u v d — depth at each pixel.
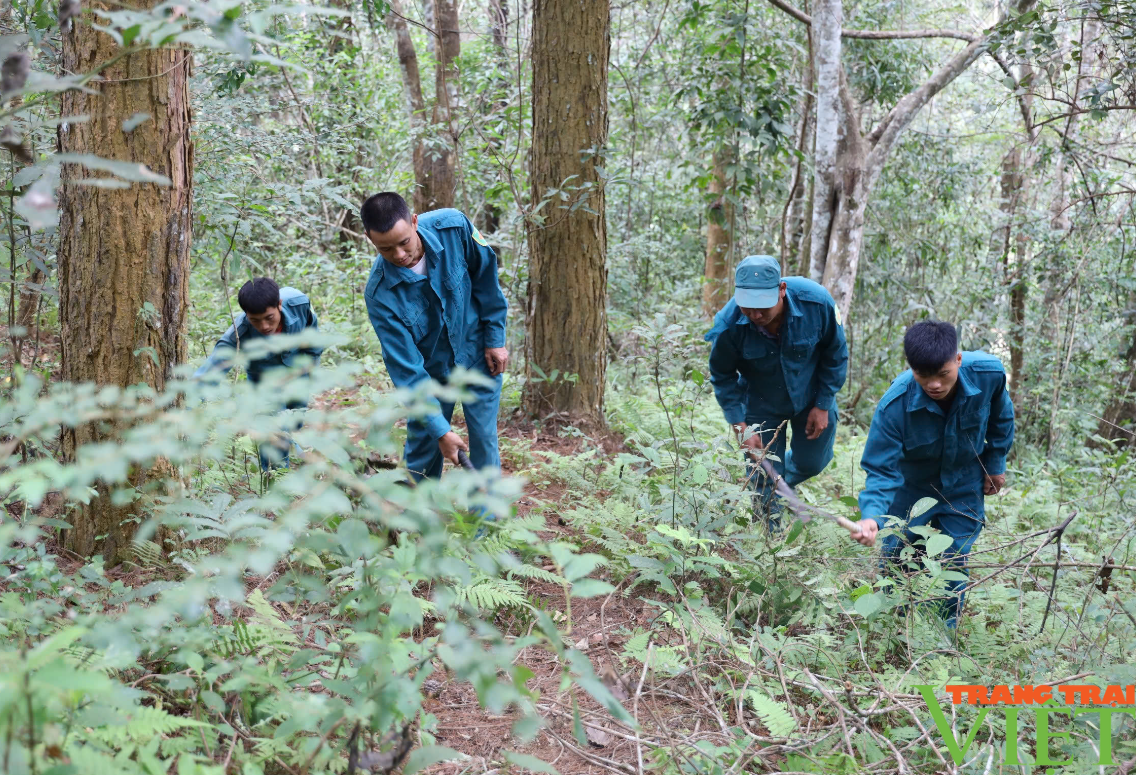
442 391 1.52
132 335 3.37
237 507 2.24
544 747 2.67
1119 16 7.55
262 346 1.56
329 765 2.12
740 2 10.42
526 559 2.81
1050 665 3.18
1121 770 2.33
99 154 3.29
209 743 2.08
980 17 14.67
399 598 1.99
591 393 6.32
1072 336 10.52
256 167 6.95
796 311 4.40
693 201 12.06
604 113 6.12
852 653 3.28
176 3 1.35
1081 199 9.41
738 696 2.87
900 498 4.30
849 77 11.33
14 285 3.53
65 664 1.41
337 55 9.34
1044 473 7.80
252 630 2.41
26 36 1.66
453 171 10.10
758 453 3.86
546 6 5.95
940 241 12.78
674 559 3.33
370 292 3.84
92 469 1.26
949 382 3.77
